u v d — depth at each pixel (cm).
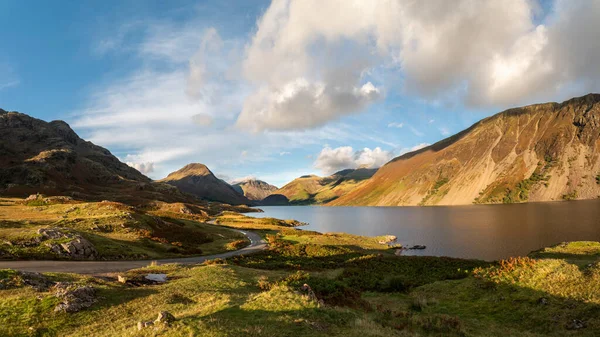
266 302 1741
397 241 9262
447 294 2706
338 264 4800
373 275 3706
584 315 1822
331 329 1437
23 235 3841
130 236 5347
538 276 2417
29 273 2223
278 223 15412
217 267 3344
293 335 1316
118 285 2372
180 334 1263
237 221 14662
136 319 1619
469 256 6725
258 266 4534
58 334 1464
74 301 1777
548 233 8594
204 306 1795
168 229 6819
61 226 5081
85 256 3875
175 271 3241
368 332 1448
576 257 4672
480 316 2169
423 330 1761
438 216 17788
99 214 6456
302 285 2203
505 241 7988
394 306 2434
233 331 1305
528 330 1866
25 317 1566
